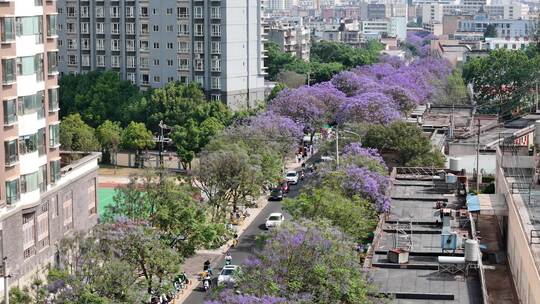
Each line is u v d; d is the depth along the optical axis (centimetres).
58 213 11650
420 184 12181
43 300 8294
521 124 18788
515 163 12606
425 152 15038
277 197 16000
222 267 11950
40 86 11181
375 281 7906
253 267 7838
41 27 11212
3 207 10244
